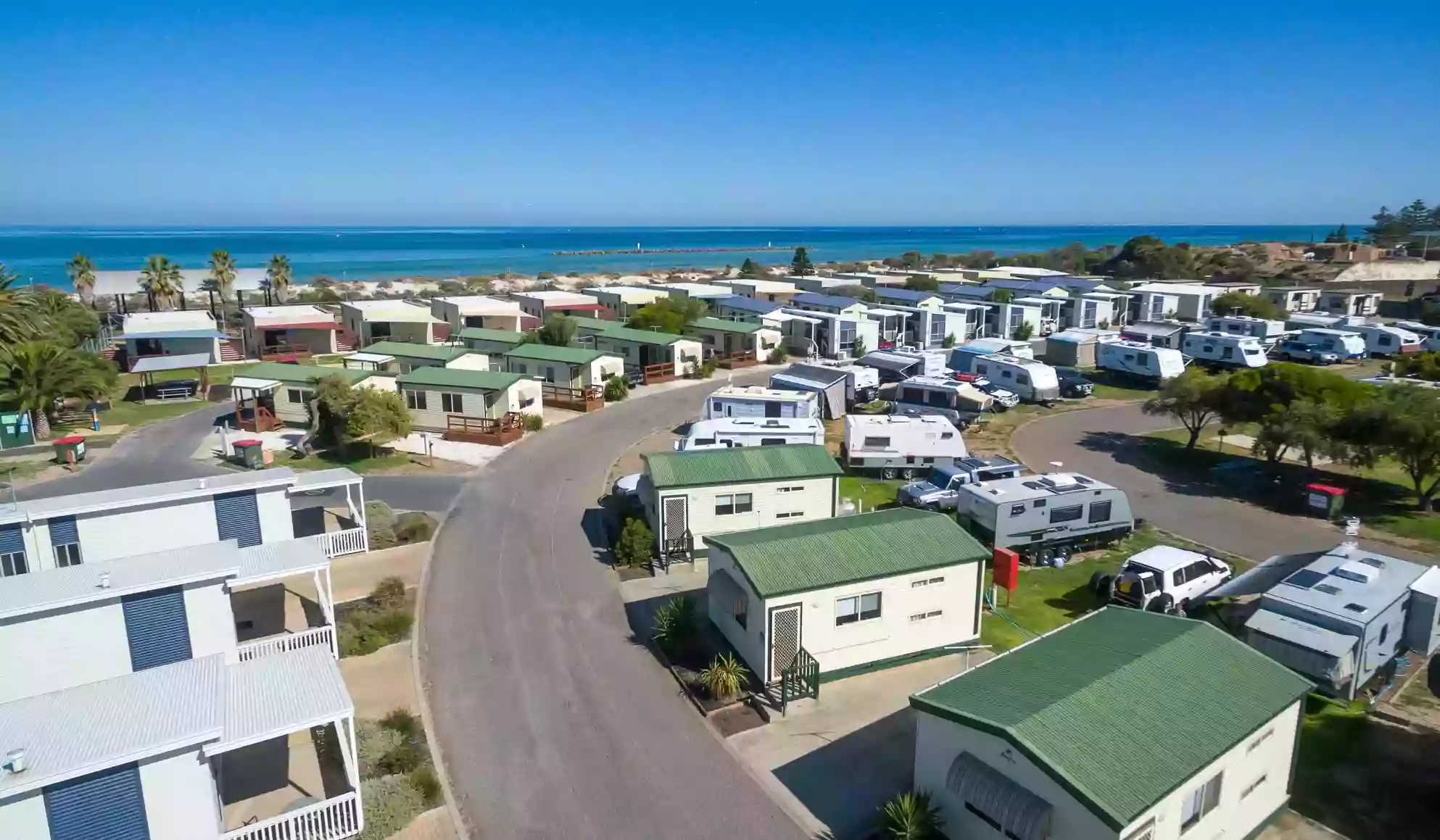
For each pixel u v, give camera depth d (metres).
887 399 52.19
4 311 48.22
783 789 17.53
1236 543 30.95
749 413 42.97
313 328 68.19
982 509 28.92
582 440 45.34
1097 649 17.11
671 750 18.83
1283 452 37.69
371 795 16.77
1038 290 90.31
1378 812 16.53
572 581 27.64
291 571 21.52
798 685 21.00
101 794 13.64
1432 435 32.31
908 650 22.48
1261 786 15.59
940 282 108.69
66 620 18.17
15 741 13.91
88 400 47.69
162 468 38.94
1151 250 131.00
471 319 76.06
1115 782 13.07
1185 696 15.31
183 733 14.26
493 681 21.64
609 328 67.50
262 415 45.47
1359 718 19.81
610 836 16.17
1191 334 65.12
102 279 135.12
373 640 23.09
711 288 94.25
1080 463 41.22
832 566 21.53
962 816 15.09
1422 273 121.56
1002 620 25.02
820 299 83.75
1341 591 21.02
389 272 182.38
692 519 28.72
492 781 17.75
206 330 62.81
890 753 18.67
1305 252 143.12
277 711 15.50
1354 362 67.50
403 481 37.88
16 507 23.33
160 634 19.39
